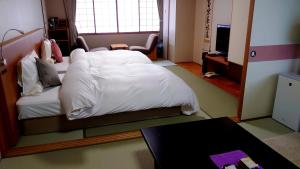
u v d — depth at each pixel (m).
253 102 2.99
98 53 4.81
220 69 5.18
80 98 2.47
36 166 2.15
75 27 6.40
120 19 6.83
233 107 3.46
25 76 2.65
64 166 2.15
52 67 3.03
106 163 2.20
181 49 6.35
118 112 2.76
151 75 3.10
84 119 2.75
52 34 6.04
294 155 2.29
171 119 3.05
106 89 2.74
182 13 6.07
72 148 2.43
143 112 2.96
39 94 2.69
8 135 2.37
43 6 5.34
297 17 2.79
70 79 2.81
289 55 2.93
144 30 7.10
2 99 2.23
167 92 2.92
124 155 2.32
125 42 7.02
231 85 4.49
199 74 5.24
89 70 3.28
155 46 6.53
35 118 2.60
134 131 2.75
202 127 2.08
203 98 3.83
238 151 1.72
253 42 2.73
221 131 2.01
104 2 6.59
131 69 3.43
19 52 2.83
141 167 2.14
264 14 2.66
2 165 2.17
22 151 2.35
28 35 3.38
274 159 1.65
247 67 2.81
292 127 2.78
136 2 6.80
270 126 2.88
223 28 4.73
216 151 1.73
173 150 1.74
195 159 1.64
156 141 1.86
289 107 2.78
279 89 2.89
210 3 5.39
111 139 2.57
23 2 3.54
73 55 4.39
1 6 2.58
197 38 6.15
